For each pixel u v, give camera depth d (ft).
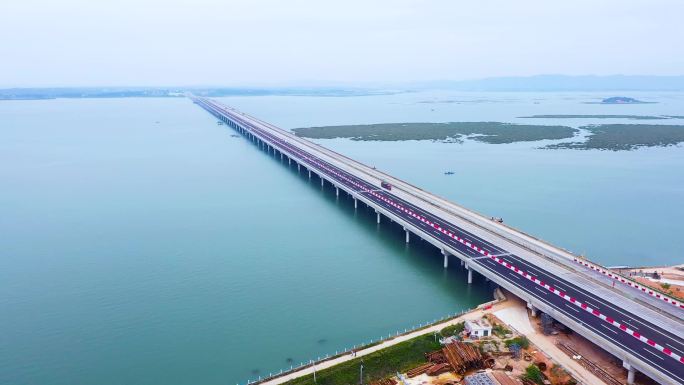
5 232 475.72
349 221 522.47
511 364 241.55
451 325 276.21
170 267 387.96
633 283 315.17
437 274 378.73
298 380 229.66
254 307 319.68
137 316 307.58
